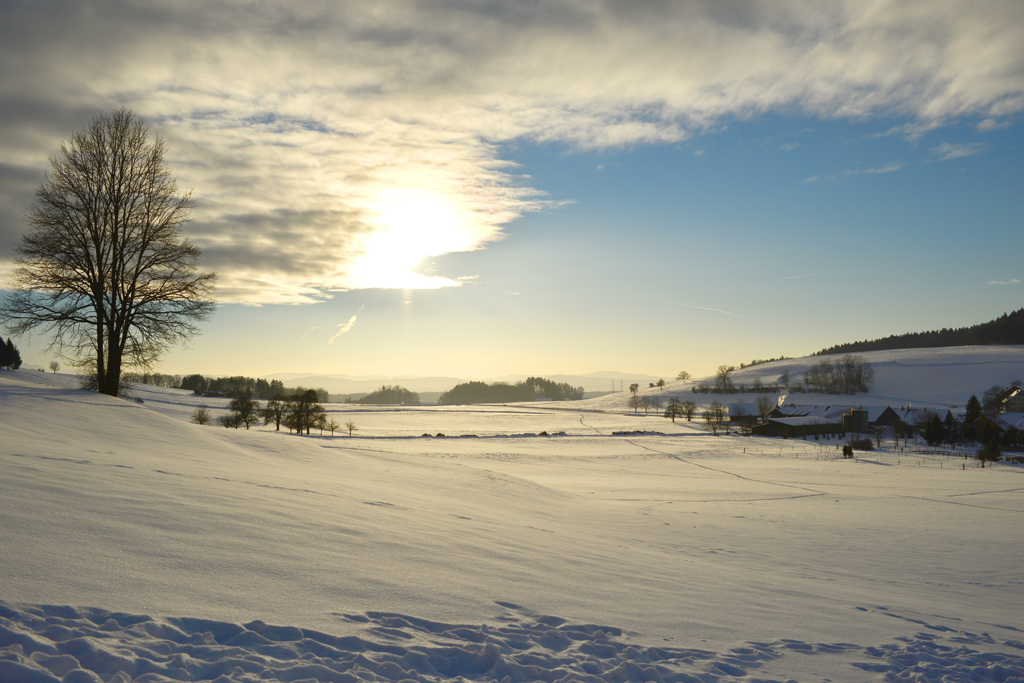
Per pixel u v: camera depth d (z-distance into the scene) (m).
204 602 4.58
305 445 24.80
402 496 14.28
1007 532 22.34
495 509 16.47
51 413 16.28
